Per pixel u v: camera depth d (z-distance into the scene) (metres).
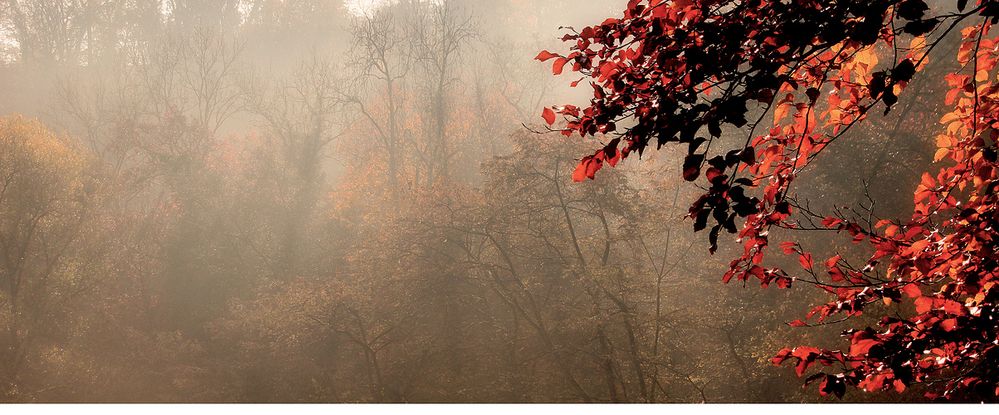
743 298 27.17
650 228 28.72
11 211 34.69
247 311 35.78
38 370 32.38
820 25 3.31
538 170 31.72
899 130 25.25
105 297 37.31
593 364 29.69
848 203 25.78
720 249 29.02
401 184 44.88
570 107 3.71
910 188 24.52
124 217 41.00
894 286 4.33
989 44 4.97
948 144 5.20
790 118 21.34
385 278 31.94
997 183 4.34
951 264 4.36
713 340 27.84
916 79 24.22
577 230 34.22
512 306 30.33
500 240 32.34
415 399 31.16
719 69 3.36
